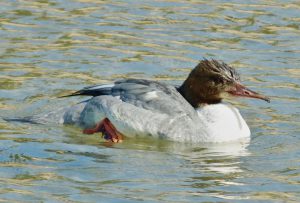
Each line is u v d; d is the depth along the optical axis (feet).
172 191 42.24
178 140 49.93
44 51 62.64
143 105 50.11
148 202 40.70
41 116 51.65
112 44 64.59
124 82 51.67
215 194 42.11
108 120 50.31
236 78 52.21
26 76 58.39
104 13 70.54
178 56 63.10
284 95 57.93
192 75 52.39
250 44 66.03
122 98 50.49
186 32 67.62
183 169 45.47
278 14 71.82
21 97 55.21
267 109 56.03
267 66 62.13
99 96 50.90
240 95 51.80
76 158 46.26
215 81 51.67
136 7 72.23
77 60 61.52
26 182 42.57
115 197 41.11
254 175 44.93
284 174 45.21
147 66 61.16
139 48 64.23
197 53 63.82
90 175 43.91
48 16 69.26
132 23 68.85
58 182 42.73
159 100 50.29
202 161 46.96
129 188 42.34
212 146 49.75
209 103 52.26
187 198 41.45
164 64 61.72
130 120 49.78
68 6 71.72
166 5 72.95
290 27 69.46
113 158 46.65
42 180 42.91
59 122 51.31
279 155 48.26
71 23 68.18
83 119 50.90
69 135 49.93
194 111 51.13
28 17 68.80
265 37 67.36
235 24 69.56
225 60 62.69
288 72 61.31
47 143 48.16
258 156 48.08
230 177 44.52
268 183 43.83
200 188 42.83
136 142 49.80
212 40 66.44
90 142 49.16
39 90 56.39
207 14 71.31
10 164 44.83
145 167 45.52
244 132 51.47
